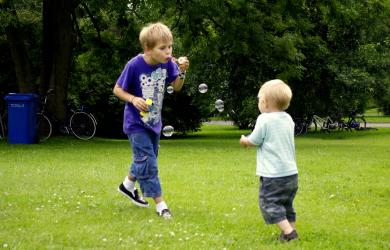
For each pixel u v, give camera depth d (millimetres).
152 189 5746
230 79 25938
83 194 7055
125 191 6133
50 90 17906
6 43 21453
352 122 32375
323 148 16438
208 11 17438
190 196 7078
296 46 22781
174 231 5078
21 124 16016
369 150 15430
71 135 19047
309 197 7195
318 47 25312
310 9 20891
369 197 7340
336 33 27422
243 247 4582
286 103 4941
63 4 18531
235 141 20578
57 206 6203
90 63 22297
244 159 12000
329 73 27406
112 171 9469
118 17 20688
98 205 6312
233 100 26688
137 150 5777
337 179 8992
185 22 19422
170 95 26766
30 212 5848
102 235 4875
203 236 4914
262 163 4844
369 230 5363
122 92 5742
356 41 28234
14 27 17922
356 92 28750
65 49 18703
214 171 9703
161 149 14883
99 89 25297
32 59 21625
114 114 25938
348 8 20500
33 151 13547
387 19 28203
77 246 4555
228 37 18094
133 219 5582
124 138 26406
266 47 18344
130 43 20875
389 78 29734
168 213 5719
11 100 15961
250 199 6914
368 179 9062
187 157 12422
